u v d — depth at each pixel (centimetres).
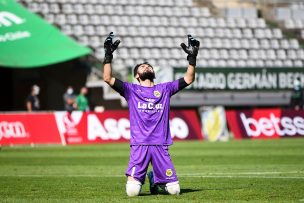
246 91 11425
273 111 9625
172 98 10912
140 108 3000
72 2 12594
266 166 4950
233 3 14325
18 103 11406
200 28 13325
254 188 3325
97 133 8769
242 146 7762
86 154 6688
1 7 10650
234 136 9494
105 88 10575
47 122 8606
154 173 3012
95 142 8750
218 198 2895
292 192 3130
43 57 9869
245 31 13650
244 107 11875
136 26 12688
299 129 9712
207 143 8544
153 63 12050
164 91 3048
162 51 12375
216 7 14025
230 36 13388
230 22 13712
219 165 5112
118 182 3788
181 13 13475
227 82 11312
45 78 10894
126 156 6359
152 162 3008
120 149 7512
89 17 12456
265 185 3484
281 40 13662
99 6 12788
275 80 11600
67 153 6875
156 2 13462
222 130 9462
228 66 12156
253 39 13488
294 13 14525
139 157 2981
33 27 10438
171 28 13025
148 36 12569
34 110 9456
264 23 13962
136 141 2989
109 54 3028
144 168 2992
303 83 11738
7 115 8406
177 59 12300
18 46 10025
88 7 12662
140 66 3094
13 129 8425
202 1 13988
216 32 13388
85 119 8756
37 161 5753
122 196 3044
